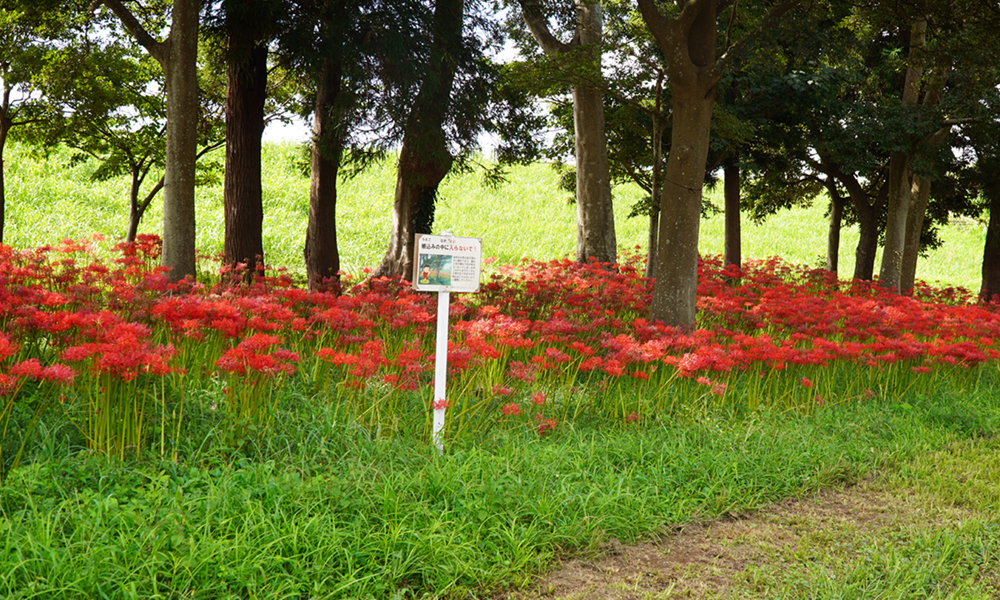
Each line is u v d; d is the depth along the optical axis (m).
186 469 4.06
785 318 8.70
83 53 11.43
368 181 28.67
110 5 8.58
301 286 10.57
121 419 4.16
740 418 6.34
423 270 4.75
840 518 4.56
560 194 30.89
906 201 15.33
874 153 16.36
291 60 9.49
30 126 12.61
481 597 3.36
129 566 2.98
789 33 9.41
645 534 4.14
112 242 17.41
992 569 3.92
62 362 4.82
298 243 19.02
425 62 9.38
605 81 11.70
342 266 17.48
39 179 22.06
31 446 4.04
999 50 10.77
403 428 5.06
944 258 30.12
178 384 5.02
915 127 13.61
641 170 16.19
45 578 2.80
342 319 5.81
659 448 5.22
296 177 27.06
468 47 10.38
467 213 26.25
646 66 11.66
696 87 7.89
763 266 17.48
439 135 9.85
